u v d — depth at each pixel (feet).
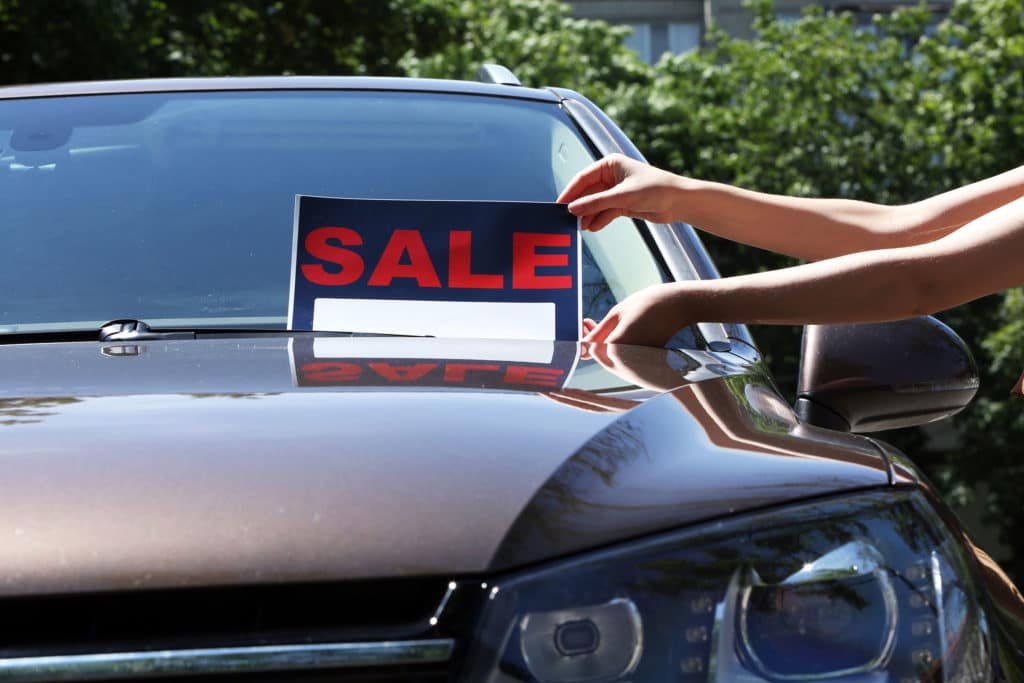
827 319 7.21
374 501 4.71
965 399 8.09
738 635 4.78
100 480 4.77
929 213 8.91
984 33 96.12
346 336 7.16
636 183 8.19
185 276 8.14
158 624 4.41
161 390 5.77
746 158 95.55
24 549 4.48
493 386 5.91
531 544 4.66
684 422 5.74
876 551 5.08
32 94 10.34
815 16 106.63
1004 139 92.12
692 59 106.11
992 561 6.28
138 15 80.23
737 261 87.61
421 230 7.48
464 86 10.62
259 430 5.19
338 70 93.09
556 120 10.07
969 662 5.09
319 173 9.09
